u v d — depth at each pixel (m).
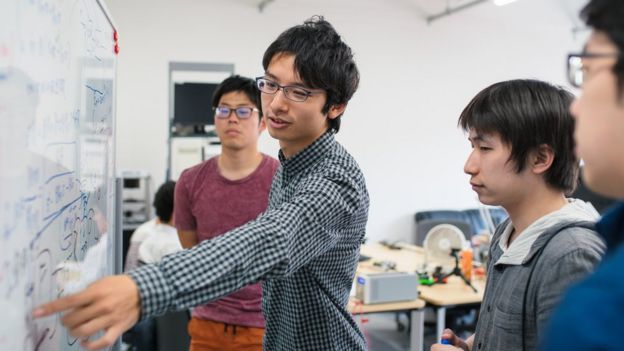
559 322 0.45
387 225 6.01
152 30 5.07
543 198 1.05
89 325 0.65
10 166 0.64
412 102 5.99
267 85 1.17
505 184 1.04
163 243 2.91
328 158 1.18
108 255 1.41
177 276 0.74
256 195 2.02
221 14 5.24
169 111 5.01
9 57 0.63
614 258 0.47
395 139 5.96
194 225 2.12
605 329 0.41
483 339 1.09
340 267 1.19
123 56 5.00
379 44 5.82
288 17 5.46
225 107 1.98
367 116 5.84
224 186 2.03
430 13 5.96
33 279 0.73
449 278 3.14
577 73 0.58
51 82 0.81
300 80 1.10
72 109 0.94
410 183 6.07
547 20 6.37
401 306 2.63
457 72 6.15
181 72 5.12
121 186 1.60
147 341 2.83
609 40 0.52
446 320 3.74
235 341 1.91
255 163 2.06
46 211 0.79
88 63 1.07
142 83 5.07
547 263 0.95
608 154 0.53
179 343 2.48
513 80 1.09
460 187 6.29
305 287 1.17
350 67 1.18
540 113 1.00
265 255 0.86
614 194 0.56
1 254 0.61
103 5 1.22
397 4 5.85
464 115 1.11
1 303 0.61
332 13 5.62
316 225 0.98
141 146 5.10
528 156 1.02
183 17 5.14
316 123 1.16
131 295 0.69
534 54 6.43
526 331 0.99
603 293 0.44
